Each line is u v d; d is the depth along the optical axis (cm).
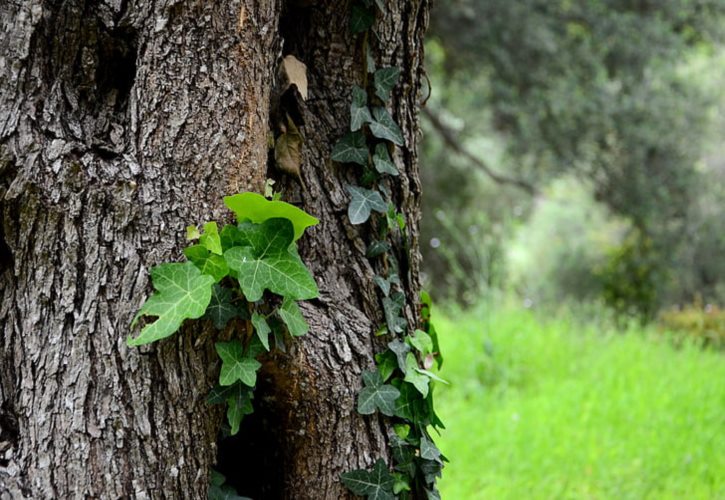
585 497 299
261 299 219
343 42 229
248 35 216
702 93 815
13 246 213
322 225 228
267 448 231
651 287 825
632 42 711
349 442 226
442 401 416
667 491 300
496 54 698
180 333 215
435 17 701
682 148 786
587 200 984
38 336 214
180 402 216
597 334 548
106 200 213
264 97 219
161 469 215
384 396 226
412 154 236
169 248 215
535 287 823
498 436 350
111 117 216
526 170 873
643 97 729
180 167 215
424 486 232
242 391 219
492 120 814
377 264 231
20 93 212
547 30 700
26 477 213
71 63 214
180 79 215
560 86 714
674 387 408
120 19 215
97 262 213
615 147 770
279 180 226
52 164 212
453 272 847
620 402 381
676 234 814
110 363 213
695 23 766
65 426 213
